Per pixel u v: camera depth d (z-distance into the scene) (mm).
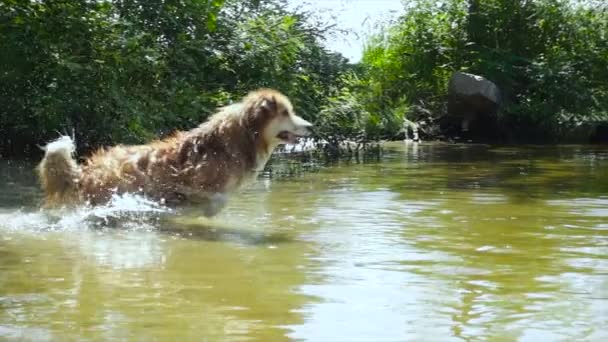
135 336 2021
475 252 2885
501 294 2373
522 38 9344
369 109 7340
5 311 2195
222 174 3527
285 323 2117
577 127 8547
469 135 8648
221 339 2006
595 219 3518
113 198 3502
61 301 2281
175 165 3555
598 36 9203
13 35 5262
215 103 5691
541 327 2100
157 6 5930
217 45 6086
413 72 9305
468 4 9461
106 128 5484
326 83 7090
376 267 2670
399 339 2016
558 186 4566
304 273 2590
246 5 6645
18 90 5617
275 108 3627
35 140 5883
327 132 6688
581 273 2602
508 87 8953
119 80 5531
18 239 3059
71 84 5387
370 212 3693
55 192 3527
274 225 3387
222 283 2469
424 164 5781
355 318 2162
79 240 3061
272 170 5398
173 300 2297
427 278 2537
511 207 3826
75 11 5344
